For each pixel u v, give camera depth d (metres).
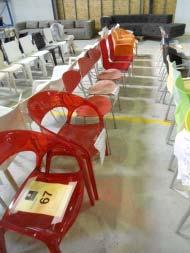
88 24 8.05
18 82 4.46
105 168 2.09
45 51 4.95
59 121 2.84
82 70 2.67
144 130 2.64
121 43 4.10
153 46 6.69
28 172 2.09
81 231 1.55
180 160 1.24
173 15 7.90
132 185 1.90
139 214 1.65
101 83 2.80
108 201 1.76
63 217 1.12
